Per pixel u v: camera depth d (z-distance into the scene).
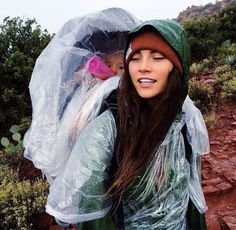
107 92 1.18
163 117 1.09
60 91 1.37
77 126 1.22
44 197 3.75
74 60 1.38
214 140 5.84
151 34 1.04
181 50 1.06
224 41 17.55
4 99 8.28
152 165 1.13
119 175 1.07
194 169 1.35
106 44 1.43
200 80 10.41
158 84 1.07
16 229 3.46
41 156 1.33
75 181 1.05
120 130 1.08
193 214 1.42
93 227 1.13
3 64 8.66
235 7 18.86
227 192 4.05
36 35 9.50
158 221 1.20
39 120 1.37
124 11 1.49
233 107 7.60
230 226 3.34
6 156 5.68
